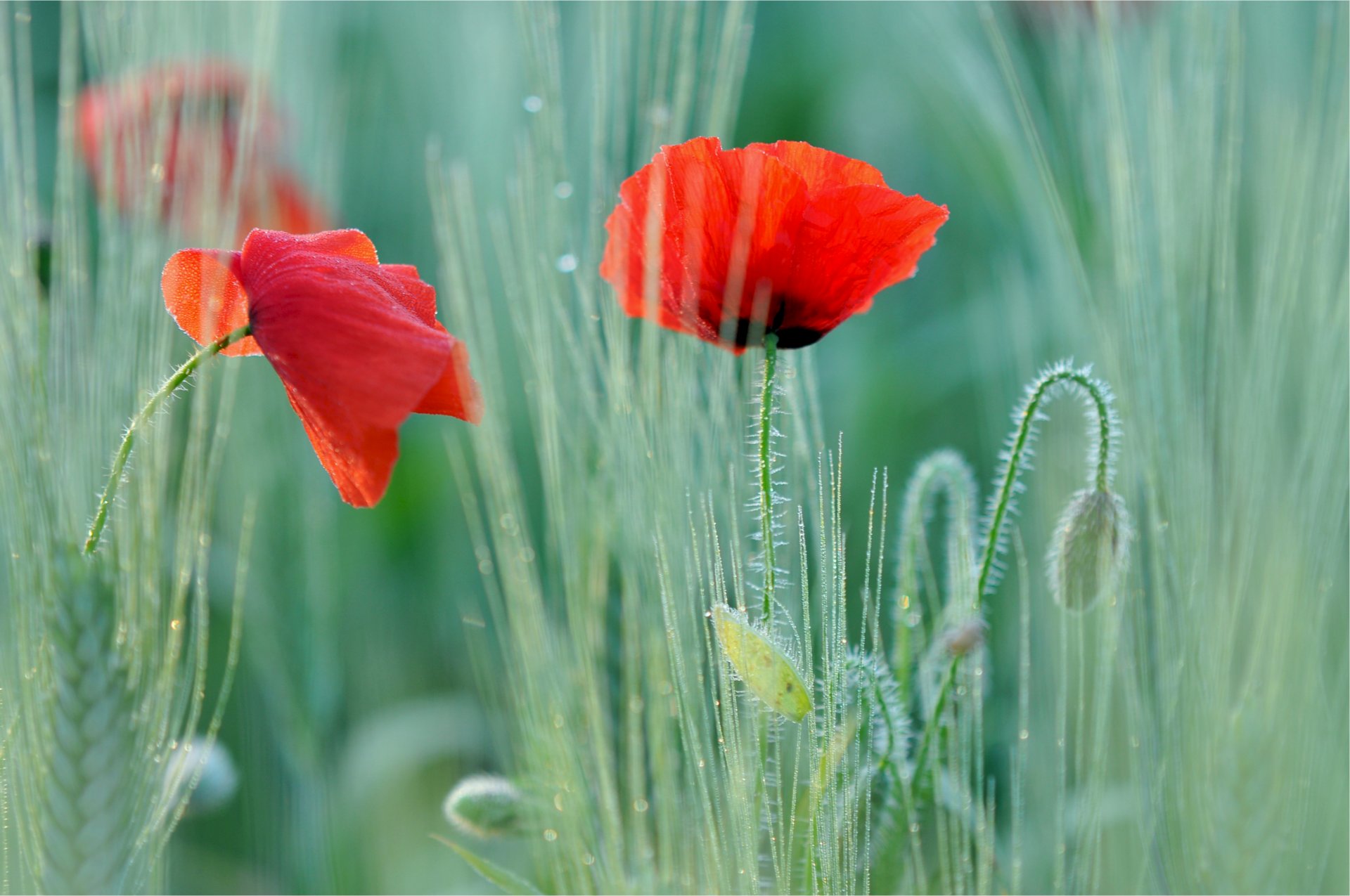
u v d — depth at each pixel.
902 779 0.70
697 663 0.70
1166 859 0.74
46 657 0.70
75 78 0.75
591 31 0.77
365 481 0.67
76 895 0.70
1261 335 0.78
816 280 0.69
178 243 0.80
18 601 0.70
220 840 0.83
